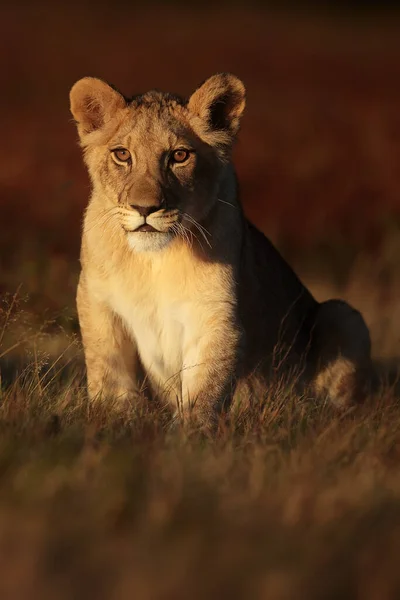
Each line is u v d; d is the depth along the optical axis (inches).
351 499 265.9
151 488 268.8
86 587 214.5
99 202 406.9
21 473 275.0
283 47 2763.3
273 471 292.7
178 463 285.0
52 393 394.9
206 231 400.2
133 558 228.1
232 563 226.4
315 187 1286.9
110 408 374.3
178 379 412.5
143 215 381.7
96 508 253.8
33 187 1220.5
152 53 2456.9
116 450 299.4
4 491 265.9
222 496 267.0
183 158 393.7
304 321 490.6
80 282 417.1
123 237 398.0
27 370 412.5
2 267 642.8
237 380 415.2
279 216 1178.6
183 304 404.5
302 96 1989.4
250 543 237.8
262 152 1459.2
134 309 407.8
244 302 431.5
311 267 957.2
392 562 229.5
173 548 233.1
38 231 917.8
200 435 340.5
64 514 252.4
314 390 482.6
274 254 478.9
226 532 244.2
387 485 285.3
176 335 411.5
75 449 303.6
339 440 322.7
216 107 410.6
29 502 258.5
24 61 2313.0
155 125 394.6
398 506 268.2
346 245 1021.8
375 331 639.8
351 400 488.7
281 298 467.8
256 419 369.4
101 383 413.1
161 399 421.4
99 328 412.5
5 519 248.4
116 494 259.8
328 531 247.0
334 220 1147.3
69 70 2209.6
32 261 625.6
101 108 409.7
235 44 2743.6
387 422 364.8
